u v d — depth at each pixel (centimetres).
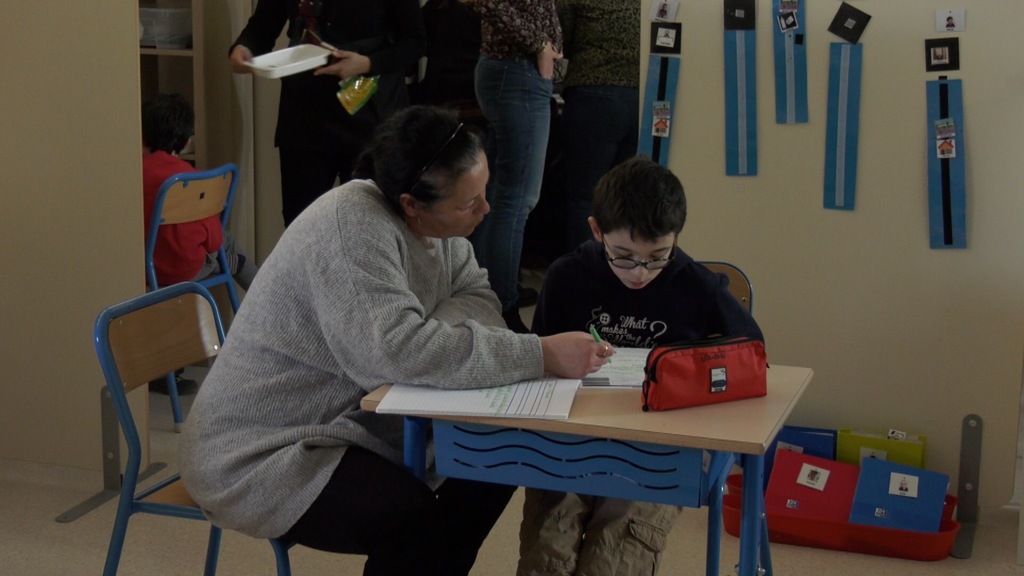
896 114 289
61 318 304
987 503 296
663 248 187
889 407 301
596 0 412
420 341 177
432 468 203
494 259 401
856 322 301
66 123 293
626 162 191
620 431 161
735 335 196
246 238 427
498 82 369
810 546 282
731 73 298
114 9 285
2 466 319
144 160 341
